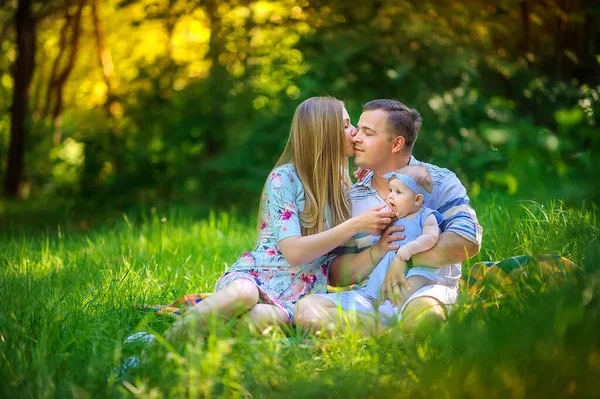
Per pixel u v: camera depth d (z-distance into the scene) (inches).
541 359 107.5
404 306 137.9
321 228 153.9
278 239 150.9
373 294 148.4
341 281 157.5
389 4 386.0
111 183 433.7
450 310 132.5
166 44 510.3
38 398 112.2
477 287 150.3
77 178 464.4
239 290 143.0
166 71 451.8
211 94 427.8
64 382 115.7
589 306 116.2
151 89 446.6
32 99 608.1
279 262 152.9
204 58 439.8
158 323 151.1
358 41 373.1
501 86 377.1
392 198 149.4
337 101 157.4
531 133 169.0
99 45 562.9
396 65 365.4
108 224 372.5
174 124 437.7
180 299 159.8
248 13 434.3
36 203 501.4
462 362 110.7
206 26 463.2
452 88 369.7
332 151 154.9
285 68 417.4
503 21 398.6
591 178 118.3
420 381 111.0
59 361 122.0
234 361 120.3
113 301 163.2
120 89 464.8
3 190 550.0
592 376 104.3
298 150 155.3
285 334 147.1
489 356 109.4
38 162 557.3
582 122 162.6
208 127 427.5
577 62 361.1
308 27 416.8
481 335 114.6
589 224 165.0
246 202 394.0
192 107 431.5
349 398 111.8
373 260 153.3
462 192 156.2
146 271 195.5
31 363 121.7
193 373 112.5
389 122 155.9
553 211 180.7
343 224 148.0
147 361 121.0
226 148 423.8
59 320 142.1
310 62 378.6
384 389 112.9
